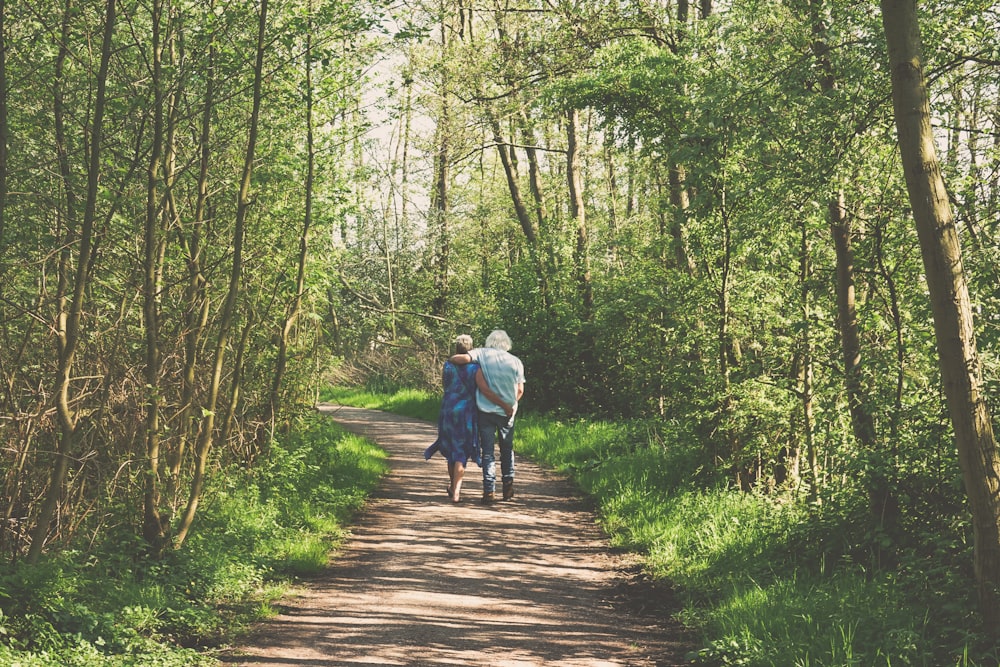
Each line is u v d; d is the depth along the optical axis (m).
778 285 11.82
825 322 10.66
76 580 6.66
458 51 19.83
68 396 8.30
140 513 8.12
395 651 6.13
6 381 8.40
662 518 10.12
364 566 8.44
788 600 6.84
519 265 24.55
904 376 8.48
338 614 6.97
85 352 8.41
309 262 11.58
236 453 11.35
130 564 7.45
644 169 15.93
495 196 36.97
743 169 10.28
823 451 9.23
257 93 8.12
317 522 9.91
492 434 11.56
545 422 19.83
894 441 7.70
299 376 13.24
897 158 8.29
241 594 7.40
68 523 8.34
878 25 7.70
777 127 8.14
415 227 32.34
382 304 28.50
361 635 6.46
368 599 7.39
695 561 8.62
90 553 7.52
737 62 9.38
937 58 7.68
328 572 8.25
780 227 9.16
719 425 11.64
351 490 11.73
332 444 15.30
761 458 12.18
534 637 6.57
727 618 6.63
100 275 9.23
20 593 5.99
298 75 9.39
